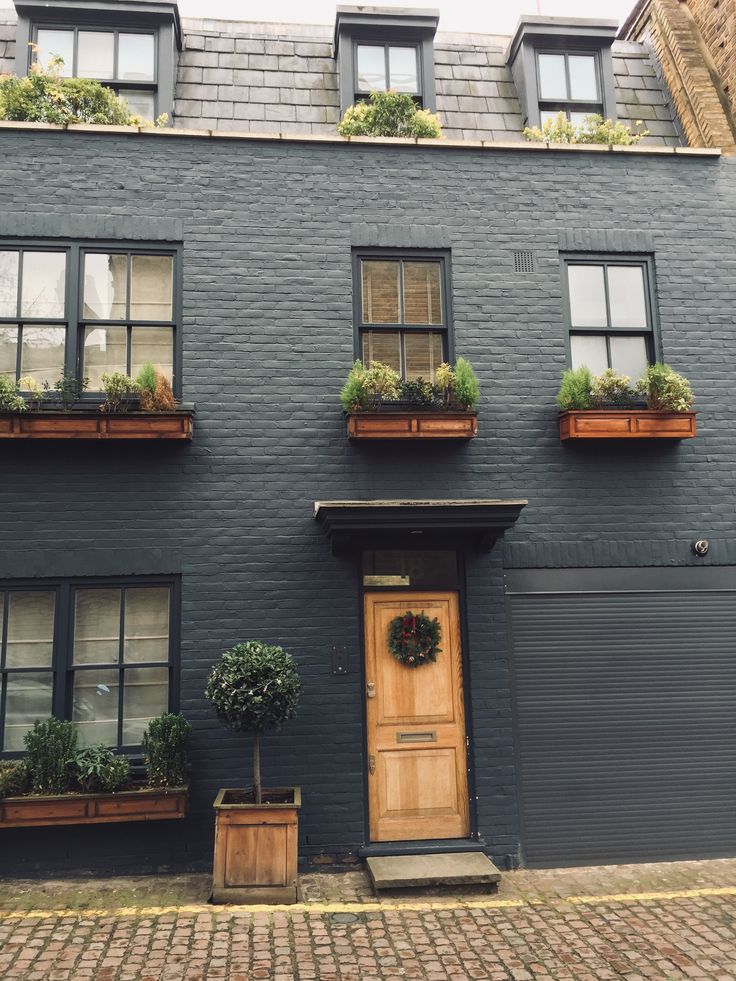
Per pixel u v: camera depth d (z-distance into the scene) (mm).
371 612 6590
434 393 6727
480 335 7020
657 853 6527
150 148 6844
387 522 6082
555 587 6773
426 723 6504
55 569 6223
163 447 6477
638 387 6918
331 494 6605
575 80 8508
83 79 7035
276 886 5445
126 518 6359
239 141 6957
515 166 7281
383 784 6395
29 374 6547
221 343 6691
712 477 7051
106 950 4668
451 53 8812
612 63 8688
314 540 6527
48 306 6621
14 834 5875
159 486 6430
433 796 6430
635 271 7363
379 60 8242
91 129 6723
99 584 6309
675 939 4945
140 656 6340
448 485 6762
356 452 6695
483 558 6715
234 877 5441
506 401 6949
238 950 4699
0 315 6551
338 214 6996
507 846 6352
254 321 6758
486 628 6621
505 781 6441
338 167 7059
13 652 6230
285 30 9156
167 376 6695
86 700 6254
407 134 7461
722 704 6793
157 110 7660
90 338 6668
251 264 6828
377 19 8102
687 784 6648
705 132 8062
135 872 5930
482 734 6473
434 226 7102
